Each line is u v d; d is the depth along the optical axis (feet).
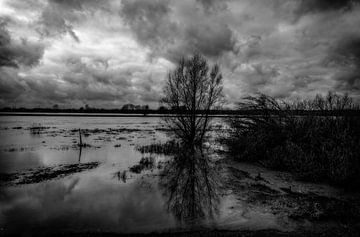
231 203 28.73
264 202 28.78
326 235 20.56
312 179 36.96
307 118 51.52
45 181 38.22
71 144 80.43
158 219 24.44
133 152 66.18
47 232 21.58
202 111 75.46
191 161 53.72
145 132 127.24
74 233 21.30
